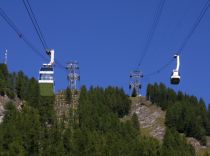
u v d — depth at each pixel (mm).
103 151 170750
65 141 175875
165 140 194250
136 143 180000
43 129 183375
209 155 189750
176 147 190750
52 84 61875
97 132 199375
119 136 193375
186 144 196500
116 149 172000
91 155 168625
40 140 176875
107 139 182750
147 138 198000
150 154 175125
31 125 184500
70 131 181500
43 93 61938
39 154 170125
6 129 177875
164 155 175625
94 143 174375
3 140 172625
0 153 165125
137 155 173125
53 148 169125
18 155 164375
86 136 177125
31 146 172250
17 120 188250
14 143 167875
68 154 168875
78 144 173625
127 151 173625
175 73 58156
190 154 185625
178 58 58531
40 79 61906
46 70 62094
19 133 176125
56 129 183375
